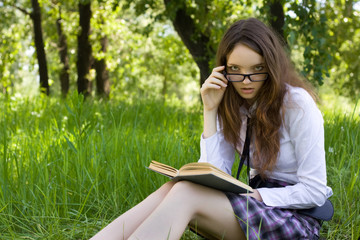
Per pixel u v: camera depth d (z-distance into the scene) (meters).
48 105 6.95
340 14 9.05
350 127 3.79
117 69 17.05
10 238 2.51
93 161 3.22
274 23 6.93
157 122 5.84
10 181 3.07
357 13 8.95
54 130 4.74
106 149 3.46
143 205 2.17
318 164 2.09
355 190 2.90
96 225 2.70
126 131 4.28
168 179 3.15
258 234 2.04
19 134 4.77
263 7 6.60
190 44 9.02
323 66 6.08
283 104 2.14
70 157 3.37
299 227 2.08
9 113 5.89
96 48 13.63
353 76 10.96
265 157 2.20
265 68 2.14
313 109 2.12
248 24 2.15
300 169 2.12
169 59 22.97
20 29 15.29
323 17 6.18
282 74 2.14
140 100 7.21
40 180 3.00
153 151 3.47
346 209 2.84
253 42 2.11
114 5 9.75
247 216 2.05
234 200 2.09
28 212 2.79
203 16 8.75
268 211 2.08
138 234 1.91
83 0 10.37
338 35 9.32
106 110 6.31
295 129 2.12
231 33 2.17
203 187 2.08
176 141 3.80
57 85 24.25
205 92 2.40
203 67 9.02
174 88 33.00
